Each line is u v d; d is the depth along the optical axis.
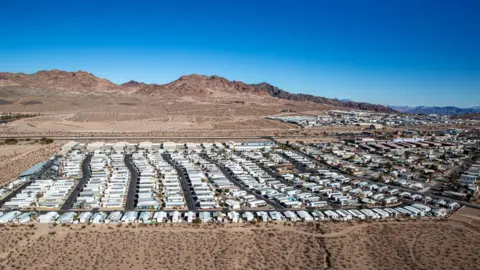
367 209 133.38
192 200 140.88
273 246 100.00
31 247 93.94
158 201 137.38
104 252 92.38
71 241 97.88
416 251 99.31
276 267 89.44
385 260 94.38
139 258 90.38
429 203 144.38
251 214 122.81
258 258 93.25
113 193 143.38
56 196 137.75
